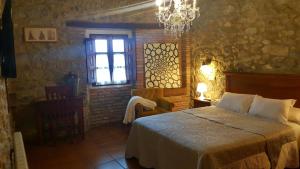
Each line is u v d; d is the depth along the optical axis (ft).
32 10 14.51
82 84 16.55
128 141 12.10
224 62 16.29
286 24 12.50
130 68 18.52
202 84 17.42
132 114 15.61
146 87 18.45
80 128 14.94
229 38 15.78
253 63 14.39
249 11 14.33
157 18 18.29
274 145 9.59
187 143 8.87
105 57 17.75
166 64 18.79
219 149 8.31
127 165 11.44
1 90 7.45
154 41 18.35
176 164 9.07
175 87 19.10
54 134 14.46
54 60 15.47
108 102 18.16
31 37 14.58
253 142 9.05
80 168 11.18
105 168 11.14
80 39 16.25
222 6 16.03
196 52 18.66
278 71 13.08
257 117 12.07
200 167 7.89
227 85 15.83
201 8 17.71
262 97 12.98
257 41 14.03
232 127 10.53
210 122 11.39
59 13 15.26
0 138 5.77
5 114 7.83
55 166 11.39
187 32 18.78
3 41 8.28
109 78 18.03
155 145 10.35
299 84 11.89
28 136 14.94
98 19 16.53
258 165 8.98
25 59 14.64
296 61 12.21
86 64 17.06
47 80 15.37
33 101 14.93
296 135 10.50
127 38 18.15
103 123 18.15
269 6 13.23
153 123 11.37
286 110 11.34
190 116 12.54
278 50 12.99
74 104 14.58
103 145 13.98
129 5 17.42
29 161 11.97
